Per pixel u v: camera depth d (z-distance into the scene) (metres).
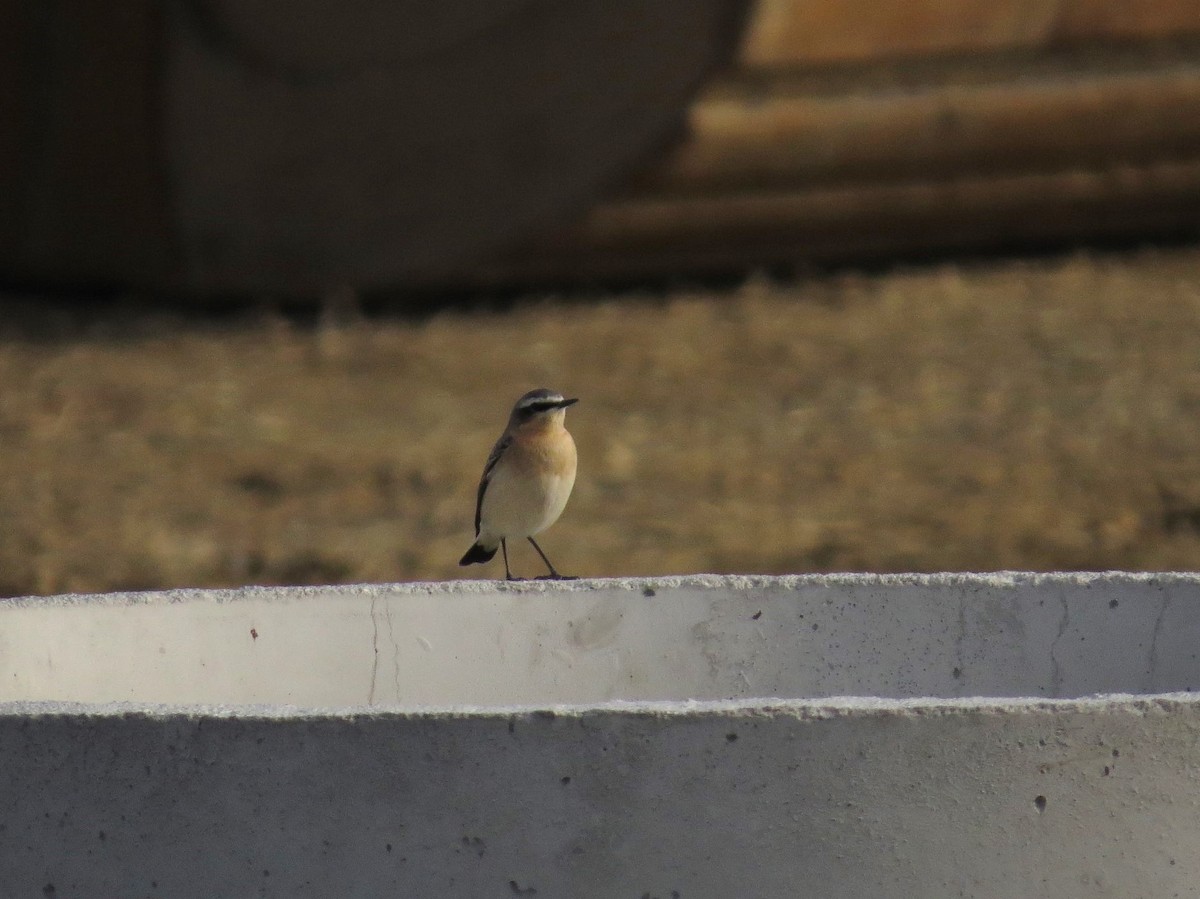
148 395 17.20
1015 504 12.92
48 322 20.34
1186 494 12.91
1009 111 19.27
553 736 4.29
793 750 4.28
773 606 6.09
